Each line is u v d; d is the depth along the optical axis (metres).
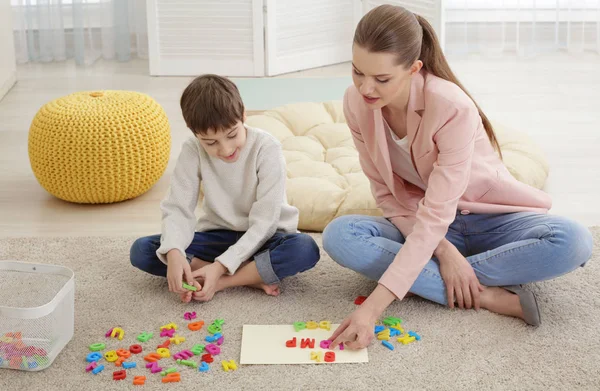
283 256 1.94
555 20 4.21
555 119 3.30
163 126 2.62
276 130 2.85
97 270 2.12
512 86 3.74
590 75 3.89
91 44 4.11
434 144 1.77
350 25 4.11
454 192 1.75
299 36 3.97
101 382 1.66
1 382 1.67
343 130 2.84
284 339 1.79
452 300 1.86
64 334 1.76
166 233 1.94
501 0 4.17
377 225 1.94
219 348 1.76
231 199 2.01
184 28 3.89
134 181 2.55
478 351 1.75
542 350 1.75
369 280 2.06
